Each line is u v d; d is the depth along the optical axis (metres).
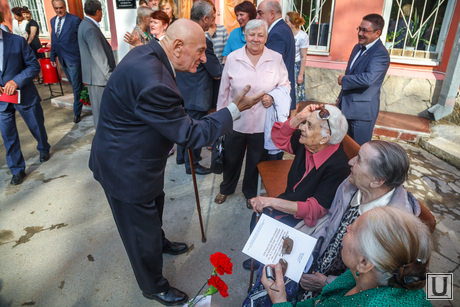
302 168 1.95
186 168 3.61
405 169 1.38
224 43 3.96
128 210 1.72
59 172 3.64
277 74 2.67
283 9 5.48
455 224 2.85
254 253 1.49
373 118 3.16
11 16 8.38
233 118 1.75
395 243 0.87
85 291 2.17
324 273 1.61
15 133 3.29
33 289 2.17
